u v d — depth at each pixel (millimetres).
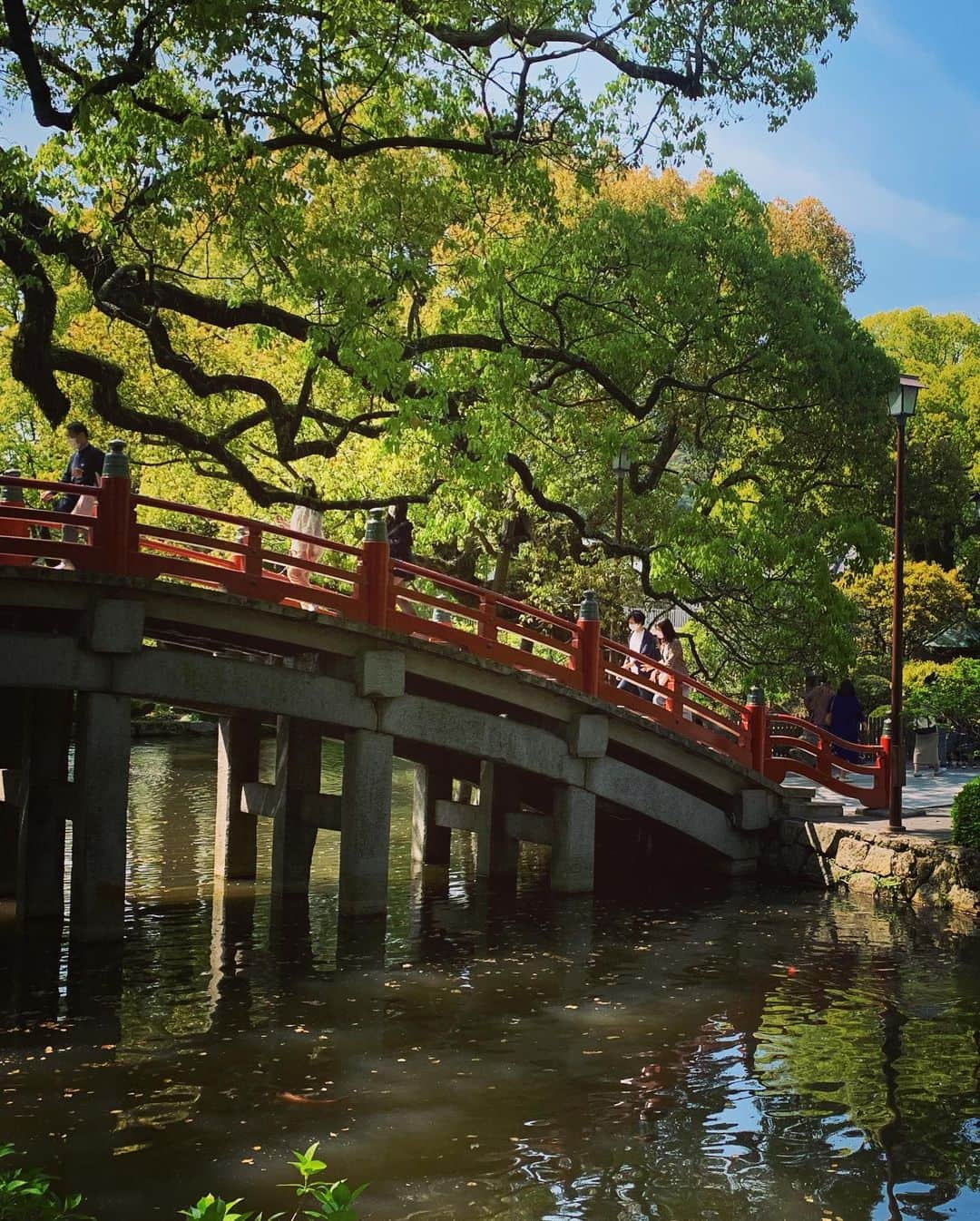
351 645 14328
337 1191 4781
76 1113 8328
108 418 17031
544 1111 8492
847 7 16688
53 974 11945
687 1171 7543
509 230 22375
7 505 12477
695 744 17016
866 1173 7555
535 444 23219
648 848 19000
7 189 14211
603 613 26391
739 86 17109
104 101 13961
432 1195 7156
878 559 23234
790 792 18203
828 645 21453
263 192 14789
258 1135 7996
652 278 20969
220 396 21109
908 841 15695
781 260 22656
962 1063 9539
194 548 21031
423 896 16250
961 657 28281
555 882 16359
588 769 16312
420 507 21266
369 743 14500
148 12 14258
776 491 24266
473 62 17375
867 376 23344
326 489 22203
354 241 16219
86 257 15883
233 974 12078
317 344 15836
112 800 12945
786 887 17047
